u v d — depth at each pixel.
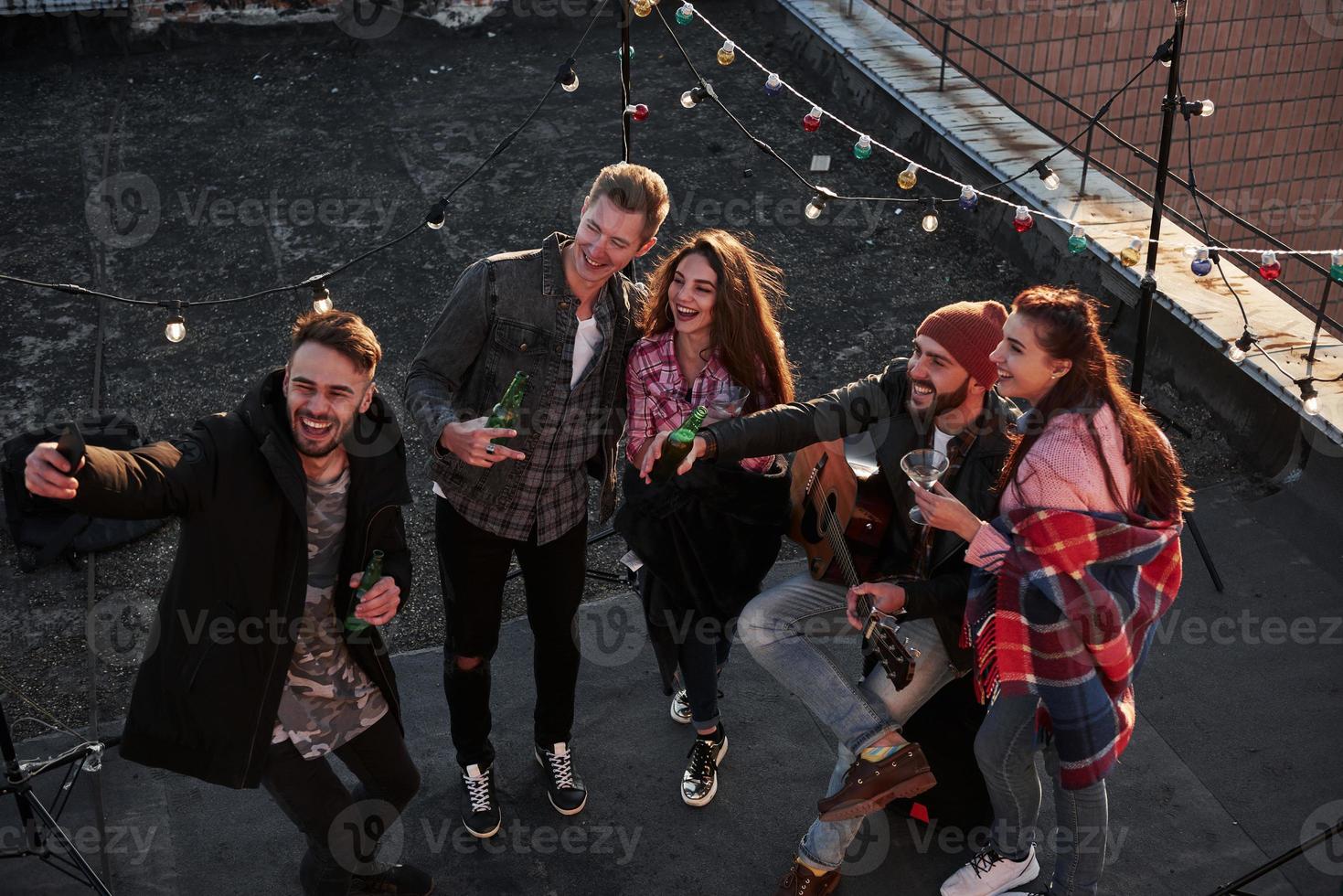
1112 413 2.80
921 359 2.98
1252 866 3.45
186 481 2.49
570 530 3.27
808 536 3.23
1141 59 8.28
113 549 4.73
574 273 3.04
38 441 4.68
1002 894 3.27
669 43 9.16
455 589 3.23
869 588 2.96
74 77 8.48
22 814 3.21
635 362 3.23
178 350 5.93
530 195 7.28
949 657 3.12
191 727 2.69
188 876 3.37
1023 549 2.83
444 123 8.04
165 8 8.65
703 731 3.64
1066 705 2.89
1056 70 8.48
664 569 3.31
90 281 6.42
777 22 9.14
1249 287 5.76
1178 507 2.88
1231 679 4.12
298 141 7.80
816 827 3.24
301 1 8.80
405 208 7.12
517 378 3.04
